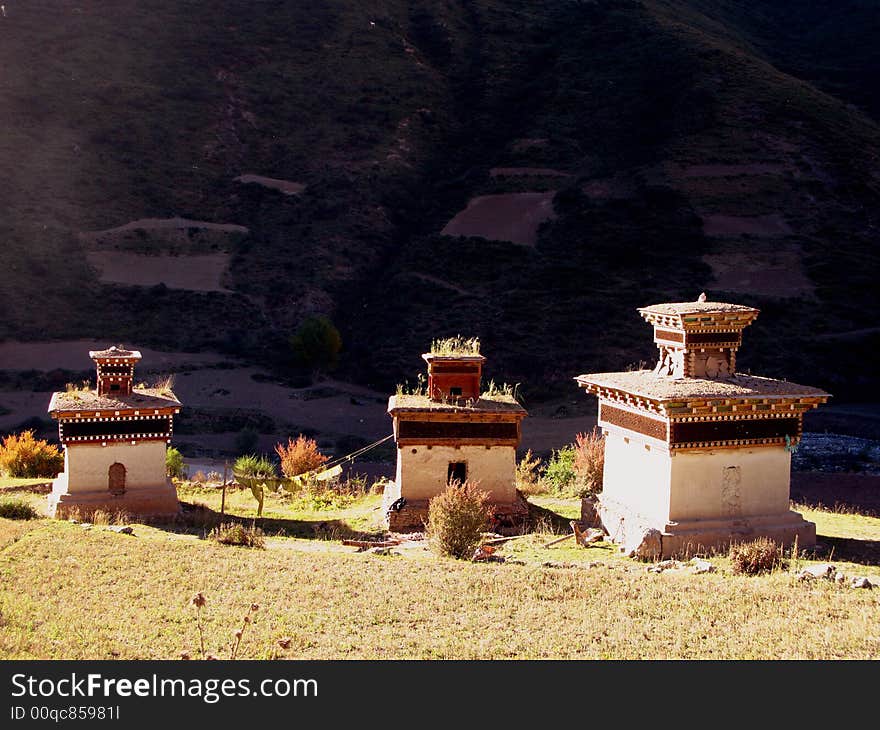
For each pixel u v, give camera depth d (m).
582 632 13.77
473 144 104.81
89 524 21.31
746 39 145.38
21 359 67.62
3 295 74.38
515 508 23.88
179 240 86.50
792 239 78.25
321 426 57.50
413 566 17.80
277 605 15.02
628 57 112.12
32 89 99.75
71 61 105.75
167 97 105.25
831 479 37.31
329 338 68.50
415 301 77.75
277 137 103.31
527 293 75.25
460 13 131.75
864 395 62.25
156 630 13.64
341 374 70.94
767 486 20.30
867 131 96.44
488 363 67.38
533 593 15.76
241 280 82.50
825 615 14.50
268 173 98.38
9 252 79.38
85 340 71.81
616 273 76.25
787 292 72.12
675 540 19.36
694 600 15.30
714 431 19.69
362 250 87.38
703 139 91.62
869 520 24.20
